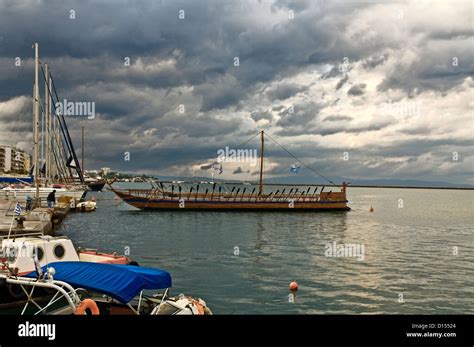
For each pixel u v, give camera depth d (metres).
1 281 17.77
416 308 21.89
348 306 21.97
